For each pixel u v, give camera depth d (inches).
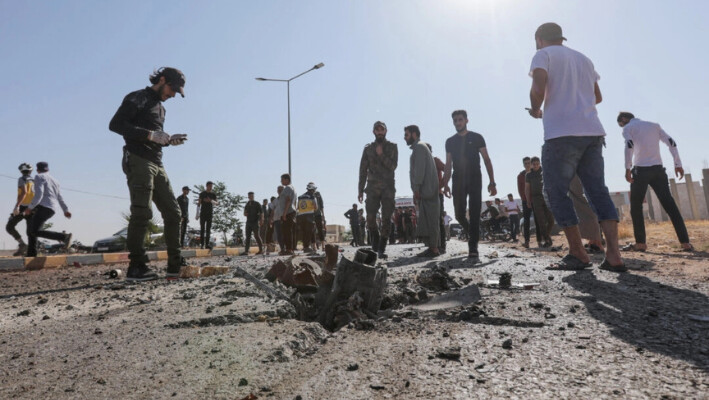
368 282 95.8
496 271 155.4
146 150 167.0
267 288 121.9
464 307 91.9
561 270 147.9
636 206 240.8
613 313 79.8
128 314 99.3
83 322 93.5
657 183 234.8
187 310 97.9
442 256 241.1
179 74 172.1
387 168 254.2
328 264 142.9
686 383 46.2
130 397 48.8
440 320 81.7
